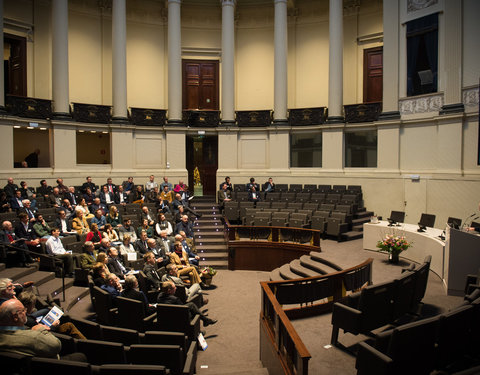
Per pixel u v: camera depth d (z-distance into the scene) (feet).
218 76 67.26
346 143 58.90
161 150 59.98
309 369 16.29
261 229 41.29
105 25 62.75
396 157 52.34
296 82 66.64
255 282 36.32
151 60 65.67
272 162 60.80
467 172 44.78
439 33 47.62
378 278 29.07
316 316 23.03
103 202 46.50
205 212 52.90
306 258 33.01
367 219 48.75
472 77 44.37
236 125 61.41
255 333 24.35
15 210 39.29
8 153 48.32
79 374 11.53
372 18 61.31
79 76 60.70
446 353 14.43
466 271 25.31
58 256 30.35
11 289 15.15
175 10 59.00
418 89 50.21
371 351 12.99
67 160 53.57
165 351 14.51
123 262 30.91
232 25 60.49
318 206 48.21
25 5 55.77
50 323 15.35
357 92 62.95
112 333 16.90
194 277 30.89
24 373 11.73
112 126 56.49
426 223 36.22
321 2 64.64
